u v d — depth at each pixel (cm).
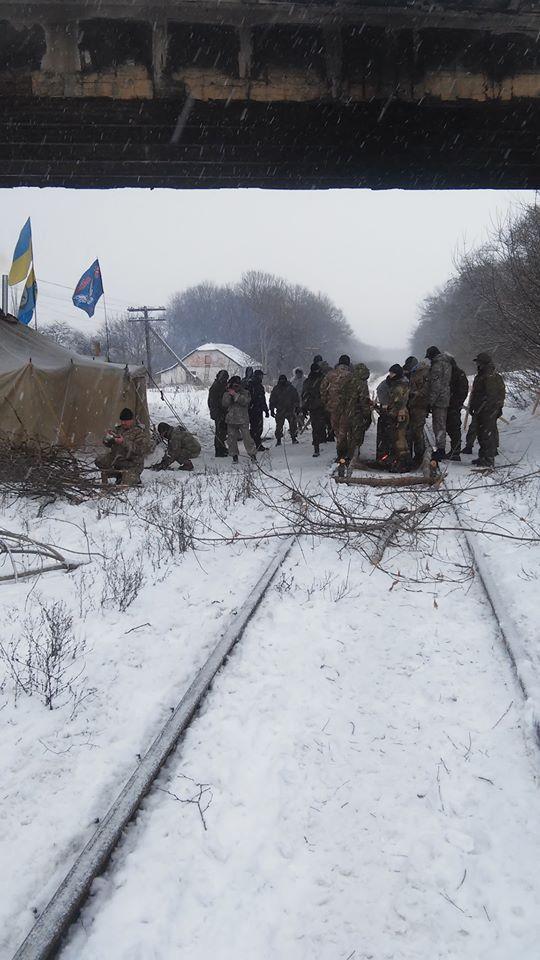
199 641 547
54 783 372
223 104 1286
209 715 432
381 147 1515
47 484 1133
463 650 520
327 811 346
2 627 604
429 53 1284
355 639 546
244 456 1744
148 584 703
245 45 1244
